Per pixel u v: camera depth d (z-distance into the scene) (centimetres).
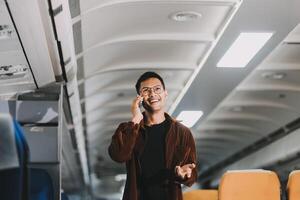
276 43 774
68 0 540
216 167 2141
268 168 1564
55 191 609
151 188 379
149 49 828
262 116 1367
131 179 378
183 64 897
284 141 1423
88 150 1691
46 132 635
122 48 816
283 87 1086
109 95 1113
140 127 387
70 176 1395
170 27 737
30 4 473
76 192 1898
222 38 750
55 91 734
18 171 274
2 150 267
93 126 1359
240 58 835
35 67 647
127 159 378
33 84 709
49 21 526
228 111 1334
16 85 698
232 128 1495
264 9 646
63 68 707
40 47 586
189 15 687
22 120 638
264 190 544
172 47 816
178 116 1272
